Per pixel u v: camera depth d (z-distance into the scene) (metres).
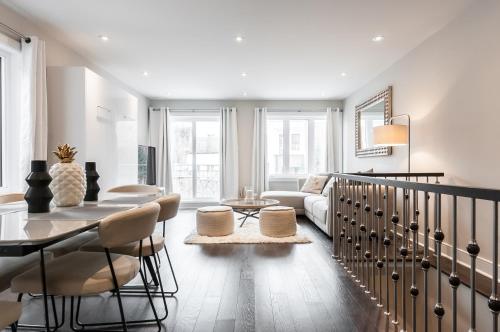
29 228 1.35
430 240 3.62
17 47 3.00
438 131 3.49
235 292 2.46
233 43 3.77
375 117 5.18
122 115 4.25
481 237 2.88
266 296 2.39
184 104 7.04
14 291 1.47
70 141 3.28
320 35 3.54
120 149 4.17
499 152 2.65
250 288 2.54
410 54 4.04
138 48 3.93
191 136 7.22
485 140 2.80
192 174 7.23
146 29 3.38
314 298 2.37
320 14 3.04
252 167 6.92
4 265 1.70
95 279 1.47
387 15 3.08
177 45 3.83
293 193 5.95
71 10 2.96
